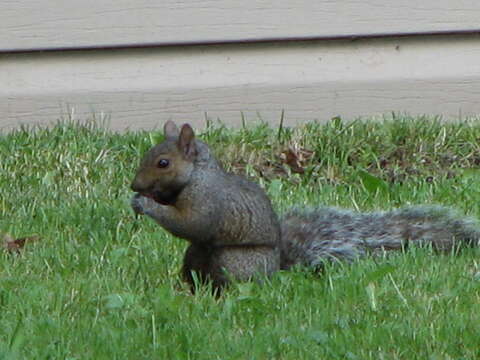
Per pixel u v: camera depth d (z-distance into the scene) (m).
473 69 14.23
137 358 7.69
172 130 9.34
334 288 8.77
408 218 10.09
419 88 14.21
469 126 13.11
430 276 9.02
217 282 9.12
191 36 13.90
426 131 12.79
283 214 9.99
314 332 8.02
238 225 8.97
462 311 8.41
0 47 13.79
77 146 12.45
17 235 10.41
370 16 14.01
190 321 8.33
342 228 9.88
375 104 14.21
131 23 13.86
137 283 9.14
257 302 8.52
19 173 11.88
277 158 12.41
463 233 10.04
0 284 9.05
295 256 9.63
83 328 8.16
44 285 9.05
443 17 14.06
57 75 13.94
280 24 13.95
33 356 7.65
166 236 10.27
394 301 8.59
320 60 14.12
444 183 11.74
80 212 10.84
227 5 13.87
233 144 12.55
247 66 14.06
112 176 11.88
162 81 14.01
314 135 12.64
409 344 7.86
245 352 7.77
